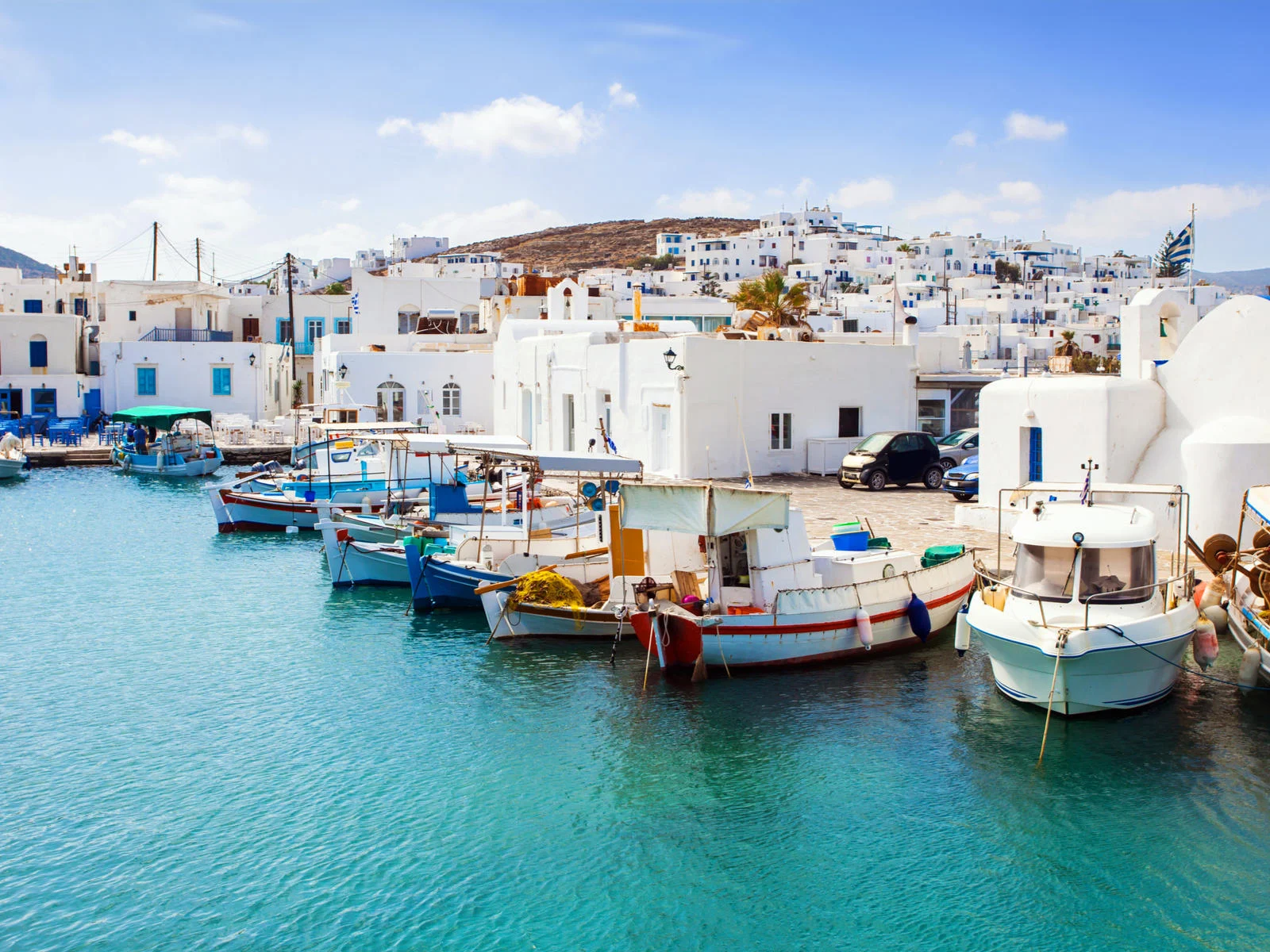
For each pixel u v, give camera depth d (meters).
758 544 16.55
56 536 29.88
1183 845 10.87
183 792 12.45
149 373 57.34
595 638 18.19
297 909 10.00
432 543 21.89
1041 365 79.38
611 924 9.75
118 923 9.76
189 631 19.42
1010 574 18.05
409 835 11.39
